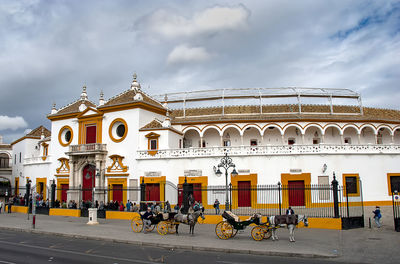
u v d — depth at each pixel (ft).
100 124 127.54
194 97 136.98
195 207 84.33
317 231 68.33
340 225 70.95
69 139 137.49
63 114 136.46
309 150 104.73
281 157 105.29
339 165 104.63
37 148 172.65
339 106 136.56
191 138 133.08
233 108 136.15
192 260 43.47
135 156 117.80
